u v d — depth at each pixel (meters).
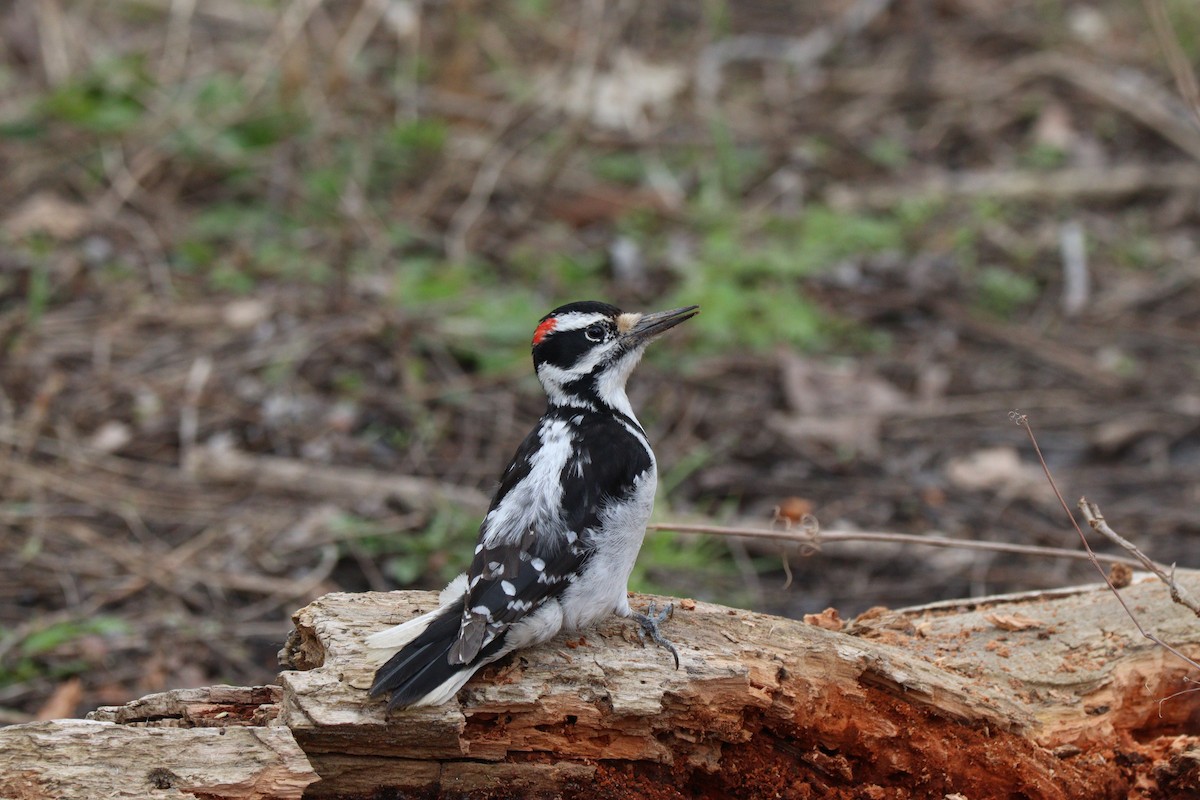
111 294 15.04
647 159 18.25
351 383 13.71
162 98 18.19
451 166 17.55
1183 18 20.41
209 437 12.78
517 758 6.71
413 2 18.95
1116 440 13.51
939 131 19.11
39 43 19.22
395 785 6.55
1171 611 7.82
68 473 12.26
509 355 14.29
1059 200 17.83
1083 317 15.81
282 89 18.00
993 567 11.79
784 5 22.39
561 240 16.77
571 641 6.96
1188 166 18.19
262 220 16.52
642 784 6.91
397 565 11.25
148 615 10.60
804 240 16.55
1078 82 19.69
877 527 12.21
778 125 19.22
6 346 13.86
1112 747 7.45
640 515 7.04
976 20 21.62
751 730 7.12
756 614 7.40
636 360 8.03
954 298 16.02
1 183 16.72
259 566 11.26
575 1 21.44
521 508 6.89
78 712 9.55
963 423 13.96
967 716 7.22
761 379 14.54
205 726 6.78
